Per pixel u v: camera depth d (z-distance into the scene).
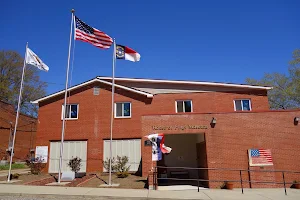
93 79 22.58
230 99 23.16
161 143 16.12
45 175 19.92
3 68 42.78
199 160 19.30
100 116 21.98
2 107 31.97
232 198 11.93
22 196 11.80
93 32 17.47
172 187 15.67
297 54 37.44
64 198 11.53
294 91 37.81
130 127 21.50
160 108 22.20
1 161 30.06
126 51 17.86
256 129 16.33
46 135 22.30
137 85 23.84
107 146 21.38
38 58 18.11
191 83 23.50
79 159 20.67
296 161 15.88
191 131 16.33
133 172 20.52
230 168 15.79
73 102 22.53
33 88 45.06
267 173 15.70
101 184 15.58
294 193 13.46
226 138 16.20
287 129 16.31
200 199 11.65
